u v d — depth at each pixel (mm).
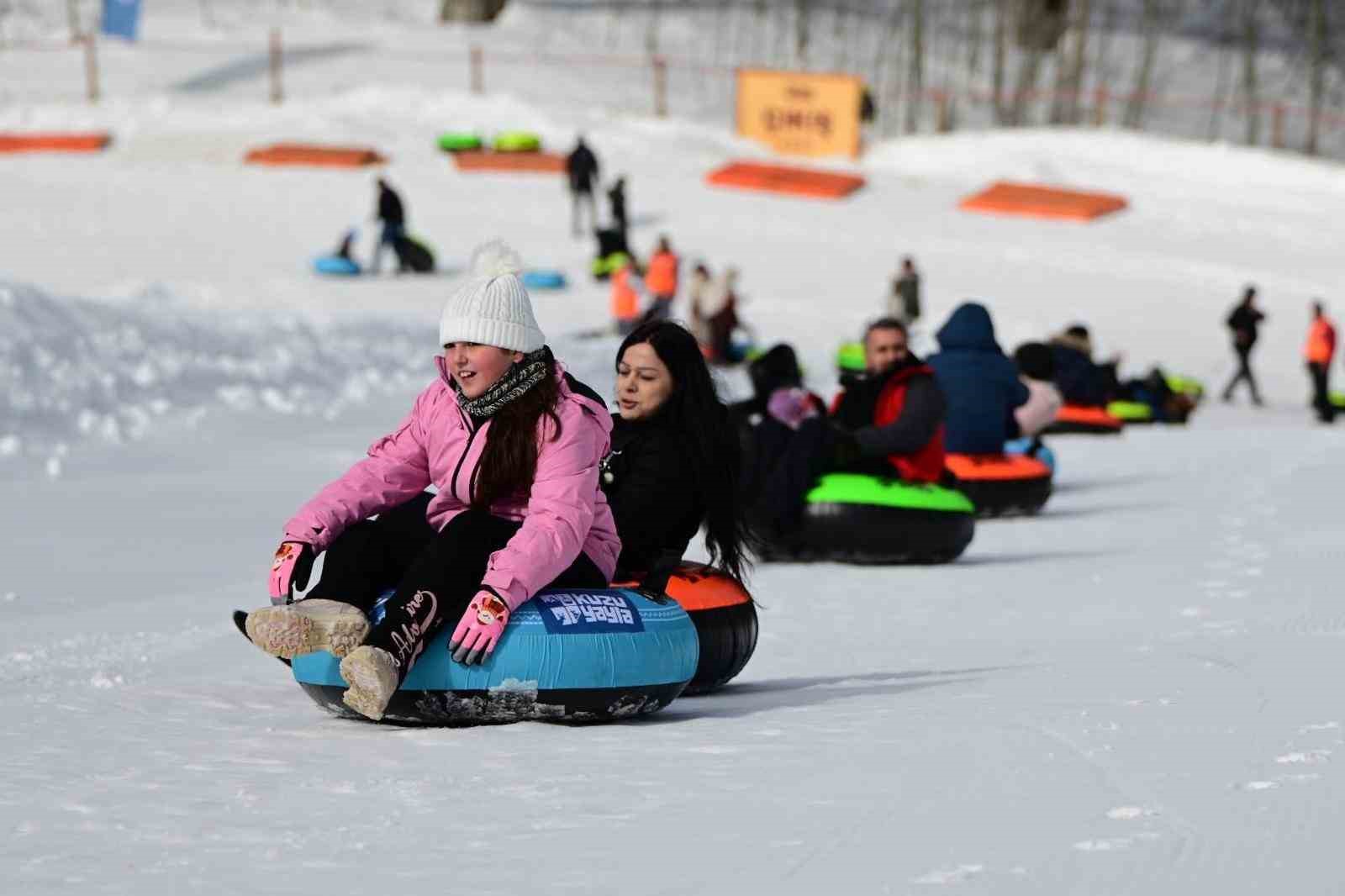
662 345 20250
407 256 107312
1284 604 27484
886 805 13023
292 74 171750
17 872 11336
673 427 20438
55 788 14031
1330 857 11117
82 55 175750
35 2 194750
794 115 159000
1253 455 62781
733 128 172625
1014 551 39469
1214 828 11969
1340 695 17562
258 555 34844
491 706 17031
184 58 176125
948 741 15727
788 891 10727
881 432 36812
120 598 28859
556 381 17406
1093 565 35562
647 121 160625
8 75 168000
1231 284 121750
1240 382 102375
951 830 12172
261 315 71375
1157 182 150125
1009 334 104438
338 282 103312
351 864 11500
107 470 48219
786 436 36719
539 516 17031
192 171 134625
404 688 16891
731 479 20609
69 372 55688
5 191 124062
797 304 107312
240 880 11117
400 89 161000
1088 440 71625
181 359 60875
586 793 13703
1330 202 146125
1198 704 17312
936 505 36219
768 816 12758
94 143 140500
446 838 12211
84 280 96375
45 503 41938
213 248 110312
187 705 18734
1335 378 106938
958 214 136500
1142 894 10430
